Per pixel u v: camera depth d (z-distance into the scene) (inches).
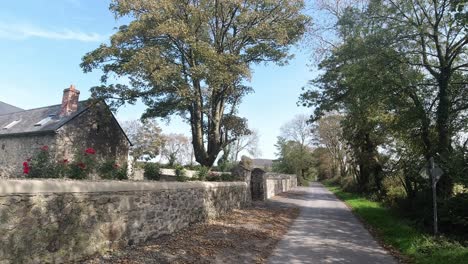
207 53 700.0
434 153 588.7
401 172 740.7
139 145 1492.4
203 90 911.0
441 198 518.3
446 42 576.4
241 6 845.8
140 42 764.6
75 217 266.1
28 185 227.3
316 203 1062.4
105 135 1046.4
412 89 615.2
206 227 478.3
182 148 2511.1
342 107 865.5
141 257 297.6
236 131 971.3
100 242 292.8
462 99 578.2
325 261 340.8
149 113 869.8
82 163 344.5
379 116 745.0
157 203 384.2
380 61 587.2
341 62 773.3
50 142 935.7
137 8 713.0
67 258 258.1
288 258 346.6
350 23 620.4
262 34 860.0
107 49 729.6
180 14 767.7
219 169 1151.6
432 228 484.4
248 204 848.3
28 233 227.8
